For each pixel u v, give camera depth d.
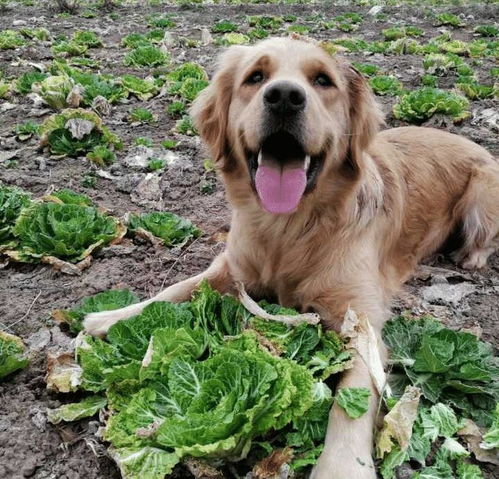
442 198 0.91
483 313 0.74
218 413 0.46
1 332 0.62
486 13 3.44
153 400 0.50
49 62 2.01
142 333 0.57
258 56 0.67
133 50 2.11
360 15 3.46
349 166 0.69
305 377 0.50
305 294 0.68
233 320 0.61
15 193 0.91
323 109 0.64
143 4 3.93
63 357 0.59
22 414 0.55
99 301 0.68
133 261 0.83
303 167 0.62
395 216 0.80
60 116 1.21
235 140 0.68
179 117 1.45
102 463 0.50
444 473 0.48
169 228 0.88
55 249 0.81
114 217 0.91
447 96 1.43
